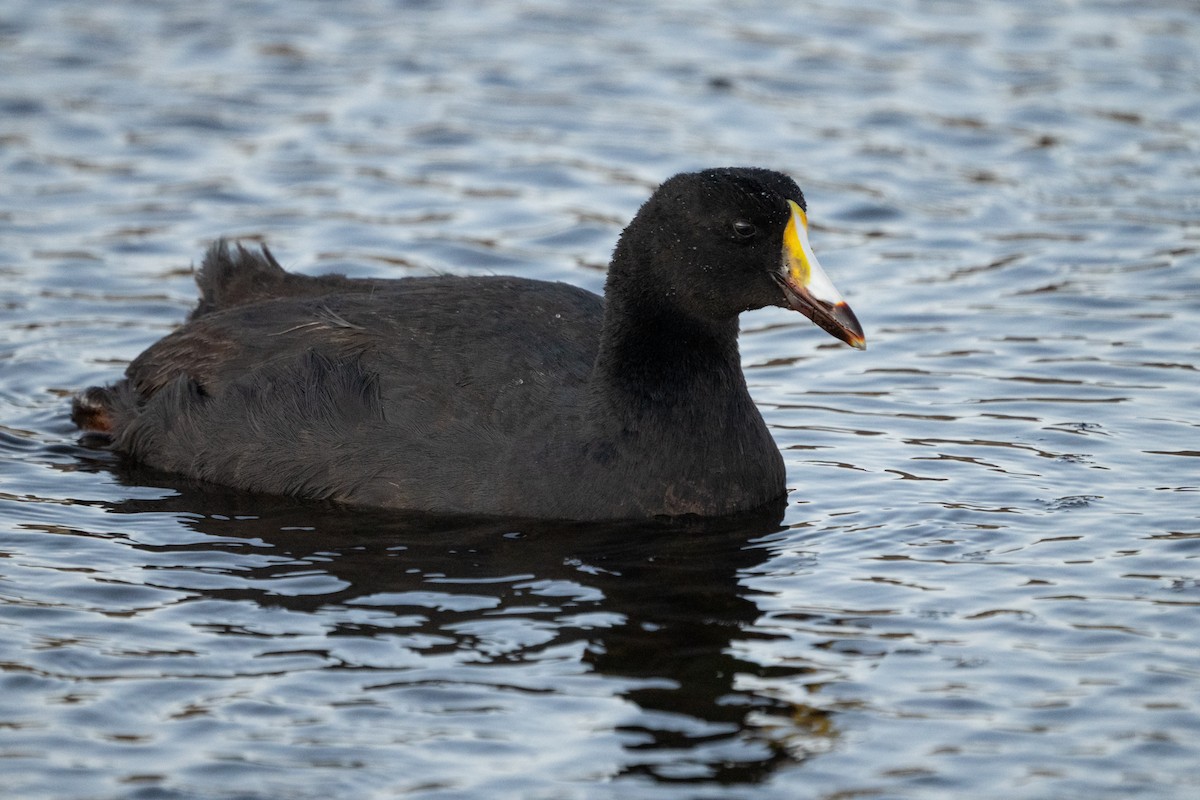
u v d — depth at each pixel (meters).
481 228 19.62
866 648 10.91
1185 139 21.56
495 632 11.20
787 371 16.59
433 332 13.84
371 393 13.59
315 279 15.14
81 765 9.62
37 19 25.34
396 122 22.36
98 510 13.41
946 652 10.84
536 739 9.86
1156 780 9.40
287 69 23.89
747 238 13.21
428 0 26.48
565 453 13.21
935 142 21.80
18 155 21.12
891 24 25.47
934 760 9.61
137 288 18.17
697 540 12.78
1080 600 11.52
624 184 20.69
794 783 9.41
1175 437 14.47
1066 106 22.59
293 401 13.77
